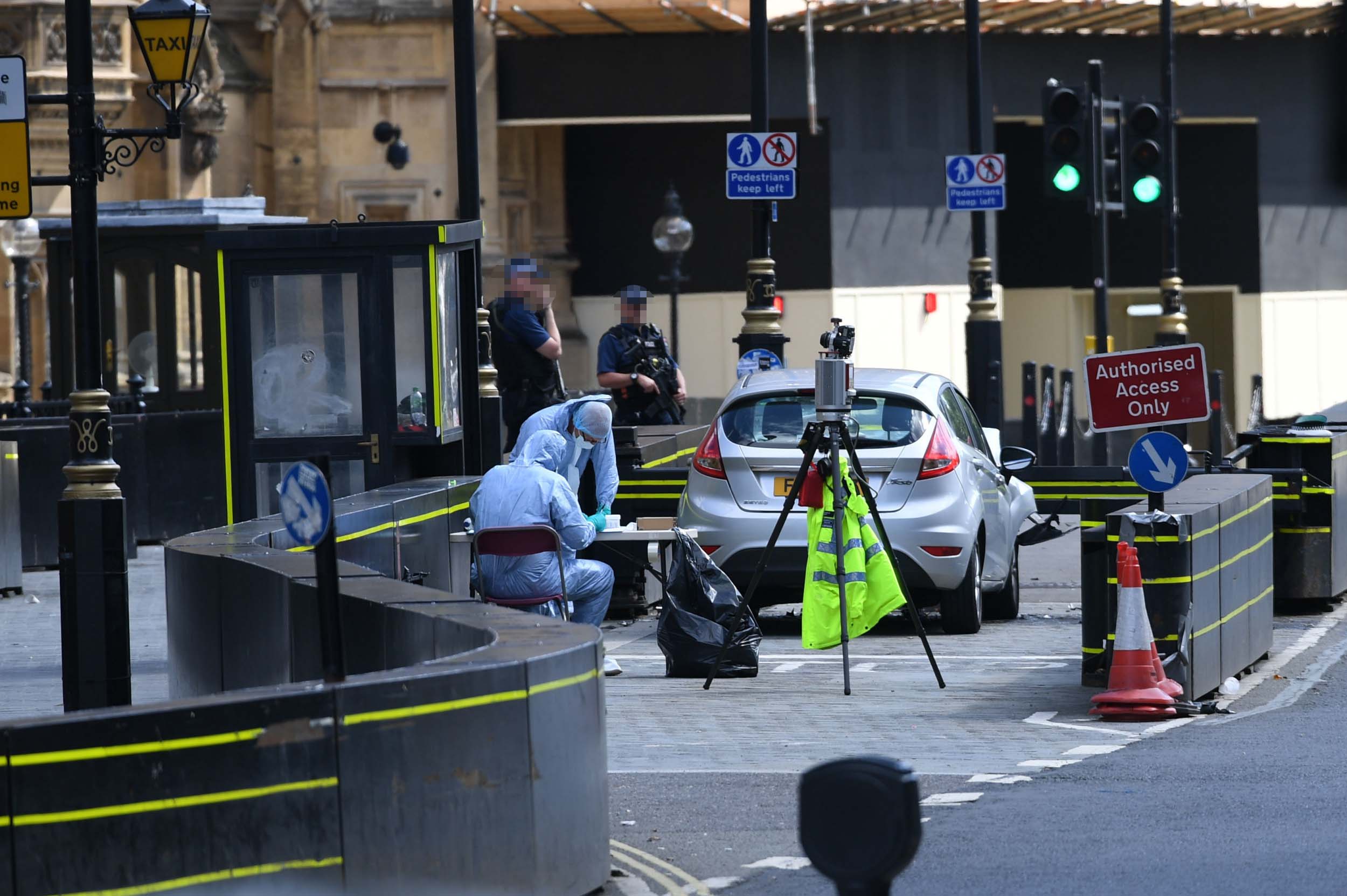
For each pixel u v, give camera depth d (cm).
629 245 14475
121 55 12800
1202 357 4462
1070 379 10806
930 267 13812
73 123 4044
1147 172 8144
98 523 4003
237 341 5444
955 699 4353
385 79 13788
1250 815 3058
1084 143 8025
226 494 5459
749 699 4403
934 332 13812
